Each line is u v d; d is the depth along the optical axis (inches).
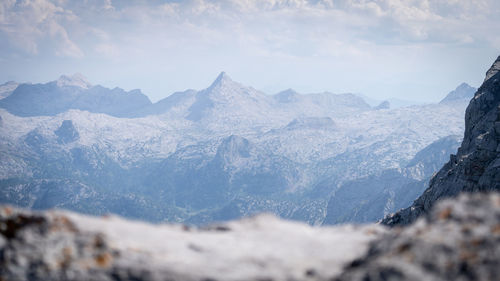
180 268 511.8
